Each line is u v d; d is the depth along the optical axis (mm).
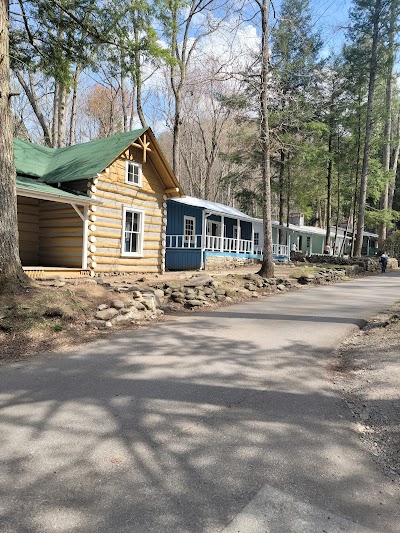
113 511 2170
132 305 7773
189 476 2520
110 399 3805
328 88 25000
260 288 12375
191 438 3035
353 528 2064
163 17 13031
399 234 35625
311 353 5566
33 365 4891
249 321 7711
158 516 2129
